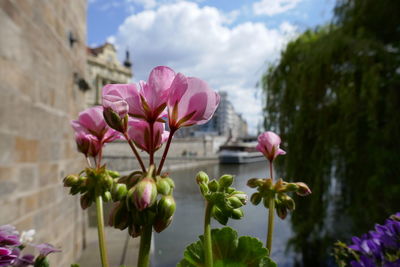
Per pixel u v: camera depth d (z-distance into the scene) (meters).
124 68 48.28
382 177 3.58
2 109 2.53
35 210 3.21
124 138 0.48
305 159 4.83
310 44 5.05
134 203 0.32
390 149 3.63
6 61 2.61
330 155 4.38
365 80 3.72
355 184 4.11
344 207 4.37
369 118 3.62
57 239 3.93
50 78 3.80
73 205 4.71
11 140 2.68
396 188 3.41
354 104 3.97
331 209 4.56
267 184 0.53
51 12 3.88
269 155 0.60
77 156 5.38
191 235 4.61
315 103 4.64
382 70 3.81
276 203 0.55
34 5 3.28
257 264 0.50
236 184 0.52
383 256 0.72
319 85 4.52
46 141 3.62
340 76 4.32
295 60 5.26
